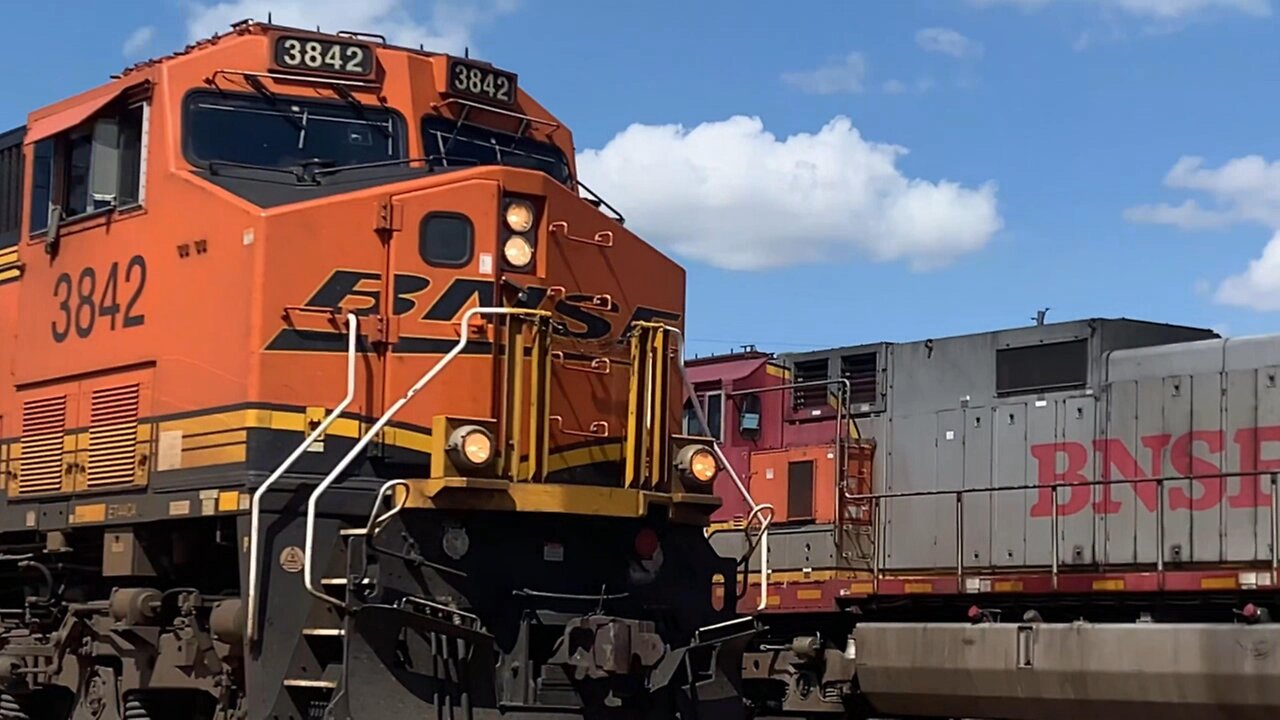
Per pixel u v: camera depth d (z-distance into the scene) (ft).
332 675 26.91
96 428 32.12
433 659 26.86
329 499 27.53
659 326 30.66
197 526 30.22
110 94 32.22
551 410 29.73
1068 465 44.39
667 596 30.37
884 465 49.14
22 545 35.53
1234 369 41.22
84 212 33.53
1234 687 37.24
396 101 32.30
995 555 45.47
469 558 28.19
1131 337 44.75
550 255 30.58
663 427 30.45
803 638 48.14
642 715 28.94
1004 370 46.55
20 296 35.45
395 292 29.27
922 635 44.47
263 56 31.58
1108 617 42.42
